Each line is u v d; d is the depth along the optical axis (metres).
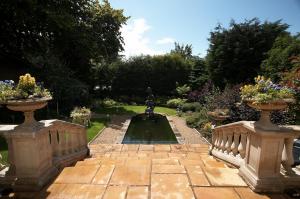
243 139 4.05
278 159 2.98
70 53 18.55
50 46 16.66
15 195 2.91
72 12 16.42
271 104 2.83
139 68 24.52
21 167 3.06
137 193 2.90
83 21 17.97
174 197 2.81
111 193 2.91
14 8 11.82
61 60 17.56
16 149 3.03
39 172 3.11
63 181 3.24
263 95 2.83
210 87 17.19
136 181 3.22
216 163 4.30
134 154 6.57
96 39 18.72
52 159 3.80
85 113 11.33
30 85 3.00
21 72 15.13
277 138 2.92
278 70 10.97
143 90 24.72
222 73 16.78
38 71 14.38
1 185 3.12
